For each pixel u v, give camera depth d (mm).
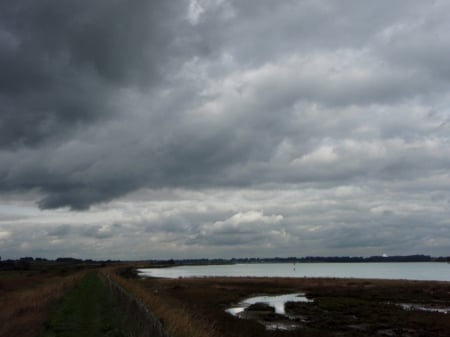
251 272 177000
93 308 20938
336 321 29078
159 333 10406
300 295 51750
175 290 52125
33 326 16125
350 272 180250
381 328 26453
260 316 31609
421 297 47250
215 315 28359
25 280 54875
